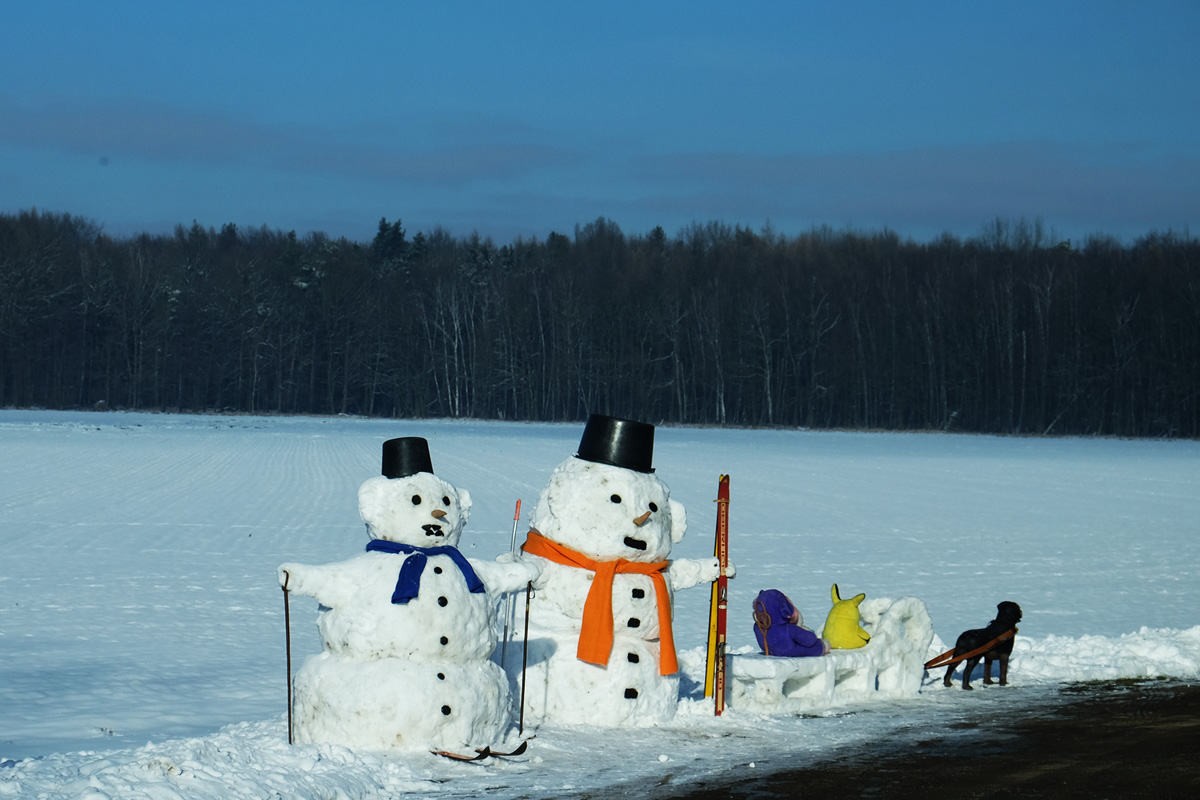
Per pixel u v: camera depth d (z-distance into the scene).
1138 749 7.45
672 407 102.94
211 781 5.95
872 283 103.00
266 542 19.02
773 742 7.66
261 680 9.98
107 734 8.16
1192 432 91.25
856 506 27.38
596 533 8.14
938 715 8.55
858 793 6.41
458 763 6.90
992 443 70.12
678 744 7.58
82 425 63.31
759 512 25.70
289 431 63.78
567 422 98.56
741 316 100.69
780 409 100.31
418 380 103.88
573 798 6.28
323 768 6.46
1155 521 24.45
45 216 109.38
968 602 14.34
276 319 103.38
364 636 7.11
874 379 99.25
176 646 11.38
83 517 22.17
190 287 102.62
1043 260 102.50
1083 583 15.92
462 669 7.25
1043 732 7.96
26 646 11.25
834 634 9.52
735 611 13.80
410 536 7.38
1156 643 10.88
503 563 7.79
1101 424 93.81
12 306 96.38
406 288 109.12
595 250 117.00
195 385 100.88
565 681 8.03
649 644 8.25
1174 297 94.38
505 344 103.50
